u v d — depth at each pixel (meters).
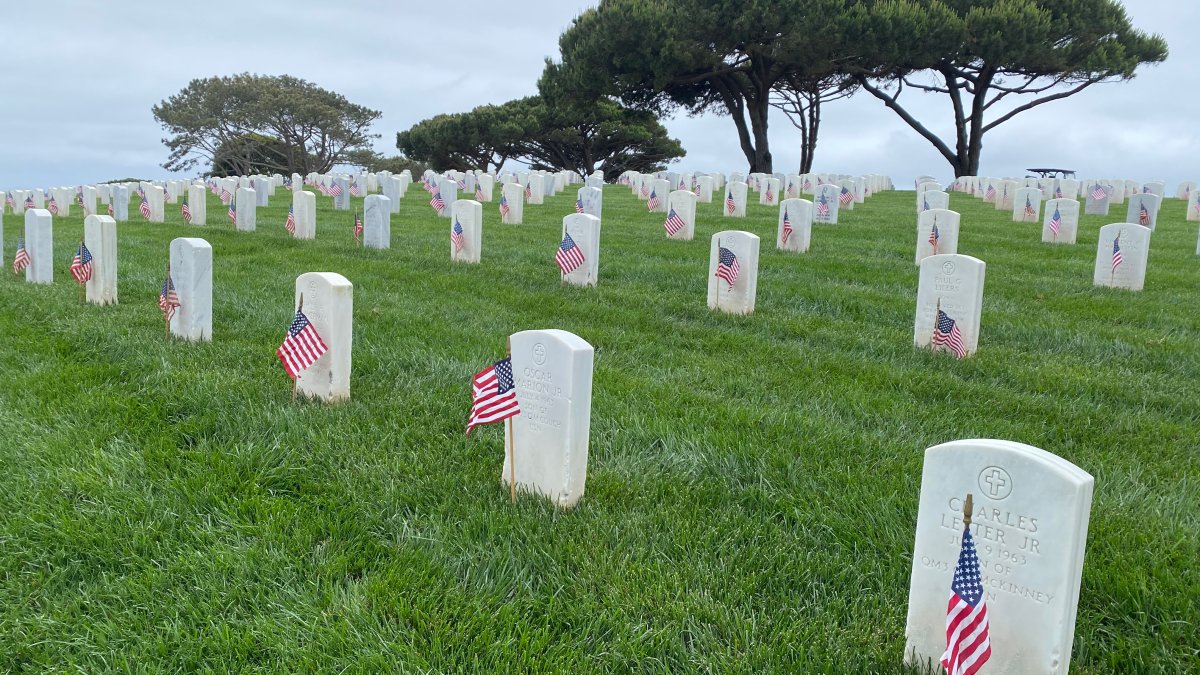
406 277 12.58
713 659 3.62
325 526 4.69
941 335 8.70
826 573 4.32
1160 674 3.53
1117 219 25.77
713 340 9.09
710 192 31.22
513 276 12.66
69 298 10.61
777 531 4.71
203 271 8.34
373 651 3.62
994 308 11.02
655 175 40.25
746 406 6.79
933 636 3.53
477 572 4.27
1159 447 6.20
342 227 19.92
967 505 3.34
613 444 5.93
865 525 4.75
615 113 67.12
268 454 5.50
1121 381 7.84
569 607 3.96
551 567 4.32
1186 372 8.30
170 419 6.23
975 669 3.18
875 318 10.48
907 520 4.80
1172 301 11.63
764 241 17.88
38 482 5.11
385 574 4.22
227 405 6.43
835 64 46.03
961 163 51.47
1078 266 14.82
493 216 23.86
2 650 3.69
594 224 11.91
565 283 12.12
